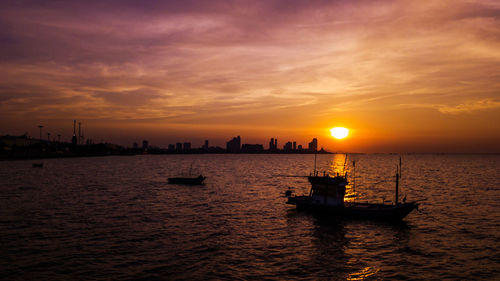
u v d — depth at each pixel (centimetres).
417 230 4119
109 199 6481
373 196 7244
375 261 2978
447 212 5278
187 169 17638
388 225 4381
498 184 9744
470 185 9488
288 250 3278
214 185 9400
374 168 19925
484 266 2861
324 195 5041
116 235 3734
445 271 2747
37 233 3791
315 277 2592
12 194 7094
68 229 3991
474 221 4622
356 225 4375
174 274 2611
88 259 2925
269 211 5312
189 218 4712
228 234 3850
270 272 2683
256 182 10400
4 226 4119
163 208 5512
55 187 8488
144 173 14125
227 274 2623
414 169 18350
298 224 4409
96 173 13775
